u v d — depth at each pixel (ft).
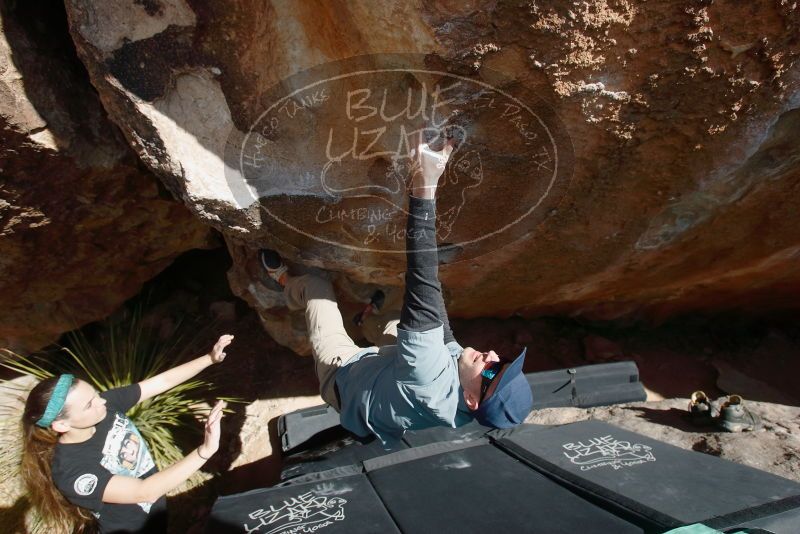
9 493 9.22
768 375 12.00
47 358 11.02
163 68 4.89
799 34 4.30
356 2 4.06
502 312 11.44
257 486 9.75
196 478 9.99
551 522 4.49
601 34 4.06
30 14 5.67
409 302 4.93
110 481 5.89
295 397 11.03
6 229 6.92
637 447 6.14
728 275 9.63
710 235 7.82
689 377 11.84
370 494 5.37
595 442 6.36
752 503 4.50
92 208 7.30
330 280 7.98
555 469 5.56
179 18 4.65
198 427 10.64
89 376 10.89
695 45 4.27
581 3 3.79
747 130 5.31
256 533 4.71
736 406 7.86
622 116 4.91
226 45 4.83
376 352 6.49
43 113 5.79
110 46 4.74
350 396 5.98
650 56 4.34
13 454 9.58
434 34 3.96
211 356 7.45
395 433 5.71
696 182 6.02
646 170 5.77
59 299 9.16
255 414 10.84
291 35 4.73
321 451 8.00
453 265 7.59
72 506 6.09
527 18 3.85
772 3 4.00
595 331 12.63
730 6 4.00
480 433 7.71
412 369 4.94
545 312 11.89
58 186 6.63
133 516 6.27
